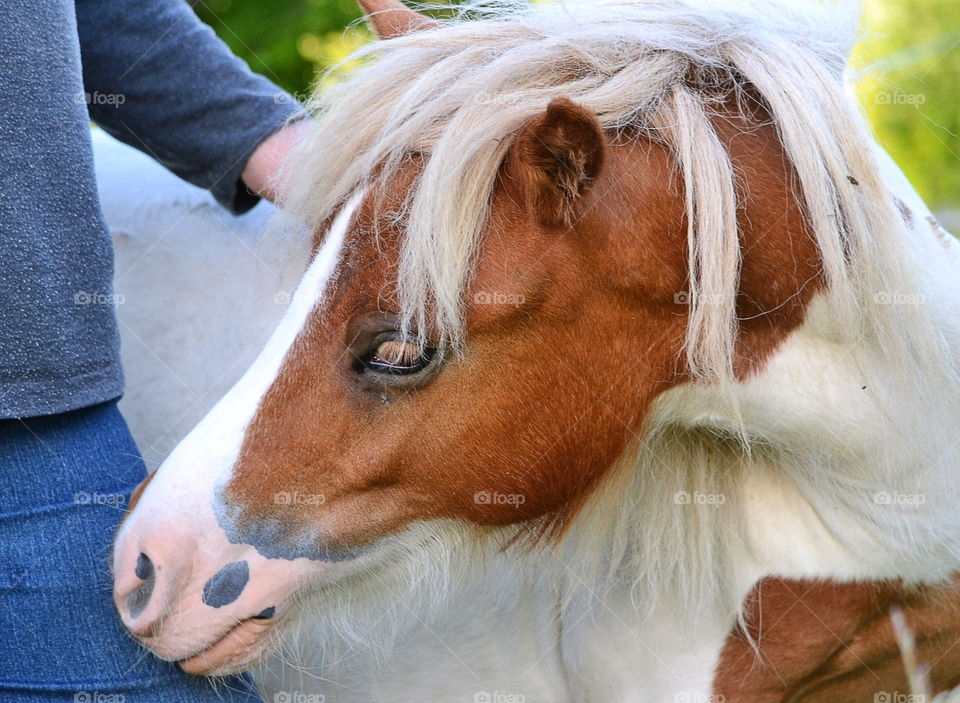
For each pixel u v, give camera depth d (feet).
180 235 6.12
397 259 4.19
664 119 4.34
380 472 4.40
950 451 4.70
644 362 4.50
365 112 4.41
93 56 5.55
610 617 5.24
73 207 4.33
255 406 4.35
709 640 5.08
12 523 4.22
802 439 4.65
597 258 4.30
